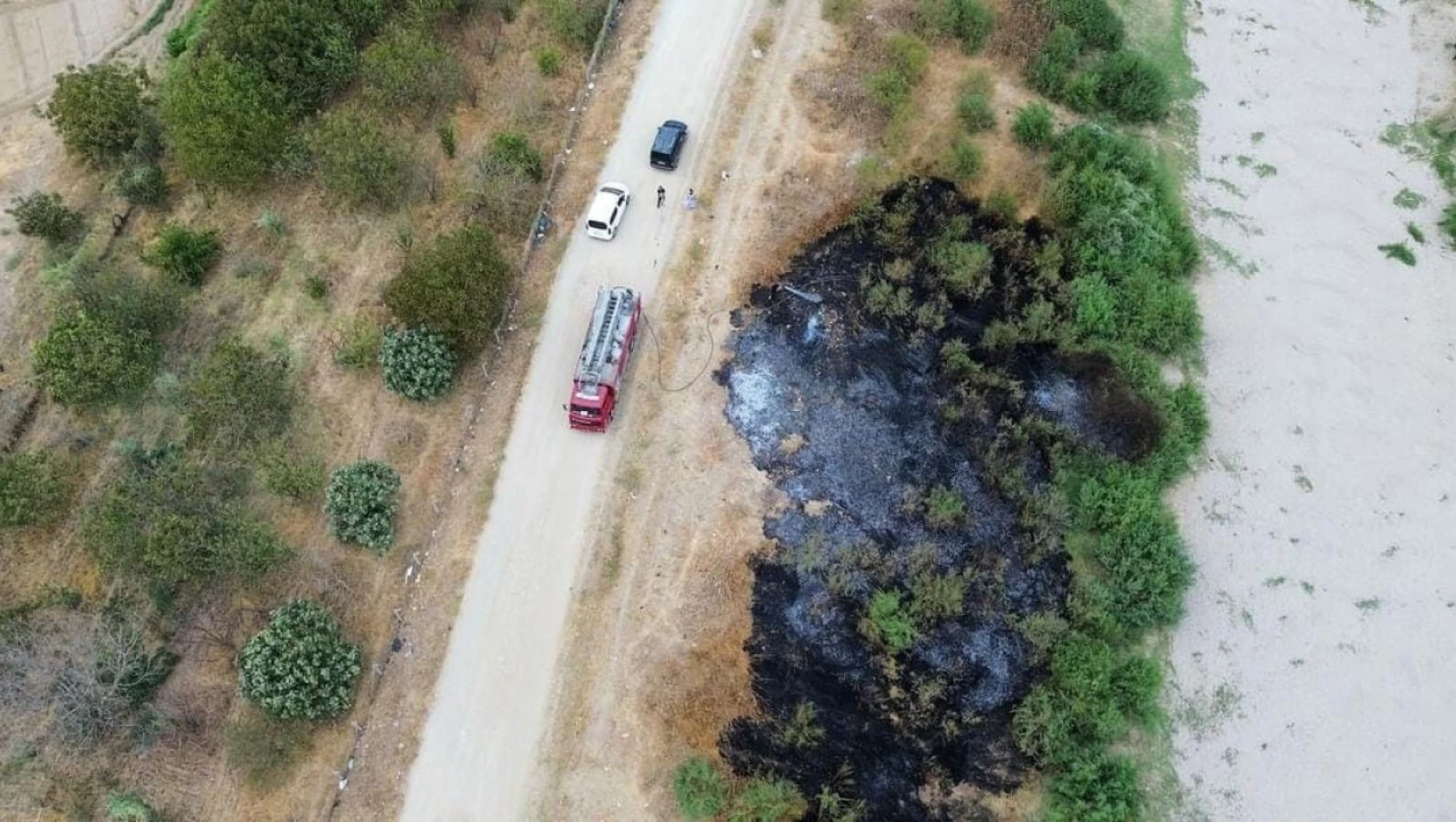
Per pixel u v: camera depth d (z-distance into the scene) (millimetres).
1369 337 48875
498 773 35969
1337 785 38094
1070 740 37156
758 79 53188
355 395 43219
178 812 34969
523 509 40781
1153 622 40469
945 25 54906
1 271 48344
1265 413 46312
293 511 40438
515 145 48344
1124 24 58781
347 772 35938
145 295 44219
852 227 49094
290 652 35281
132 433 42438
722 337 45281
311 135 47938
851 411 43906
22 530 39969
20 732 35906
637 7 55906
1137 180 51094
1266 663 40344
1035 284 47719
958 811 36281
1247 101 56938
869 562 40188
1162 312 47000
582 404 41000
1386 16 61094
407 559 39781
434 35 53188
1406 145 55844
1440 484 45000
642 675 37531
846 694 38000
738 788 35844
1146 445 43062
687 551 40094
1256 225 52281
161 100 49938
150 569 37625
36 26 60500
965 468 43031
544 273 46562
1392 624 41531
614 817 35312
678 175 49719
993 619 39781
